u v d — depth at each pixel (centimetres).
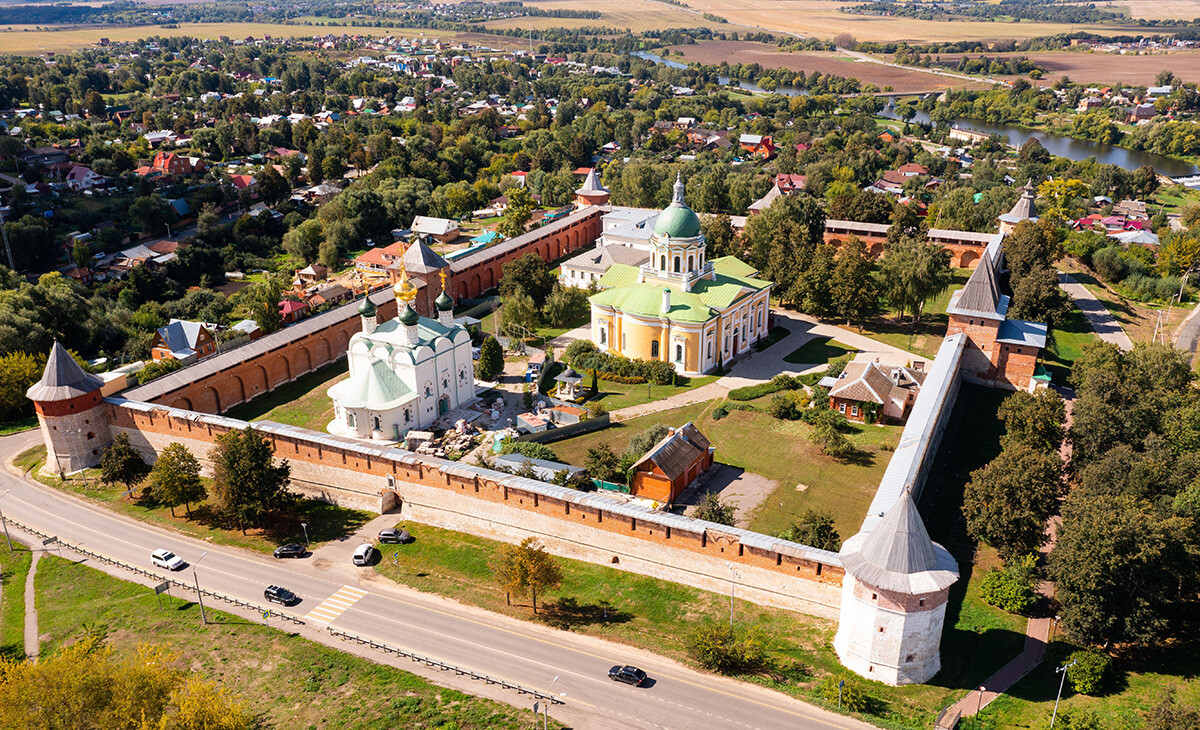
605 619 7506
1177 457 8931
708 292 13800
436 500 9169
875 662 6506
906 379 12019
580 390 12469
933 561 6431
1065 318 15162
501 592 7950
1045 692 6378
